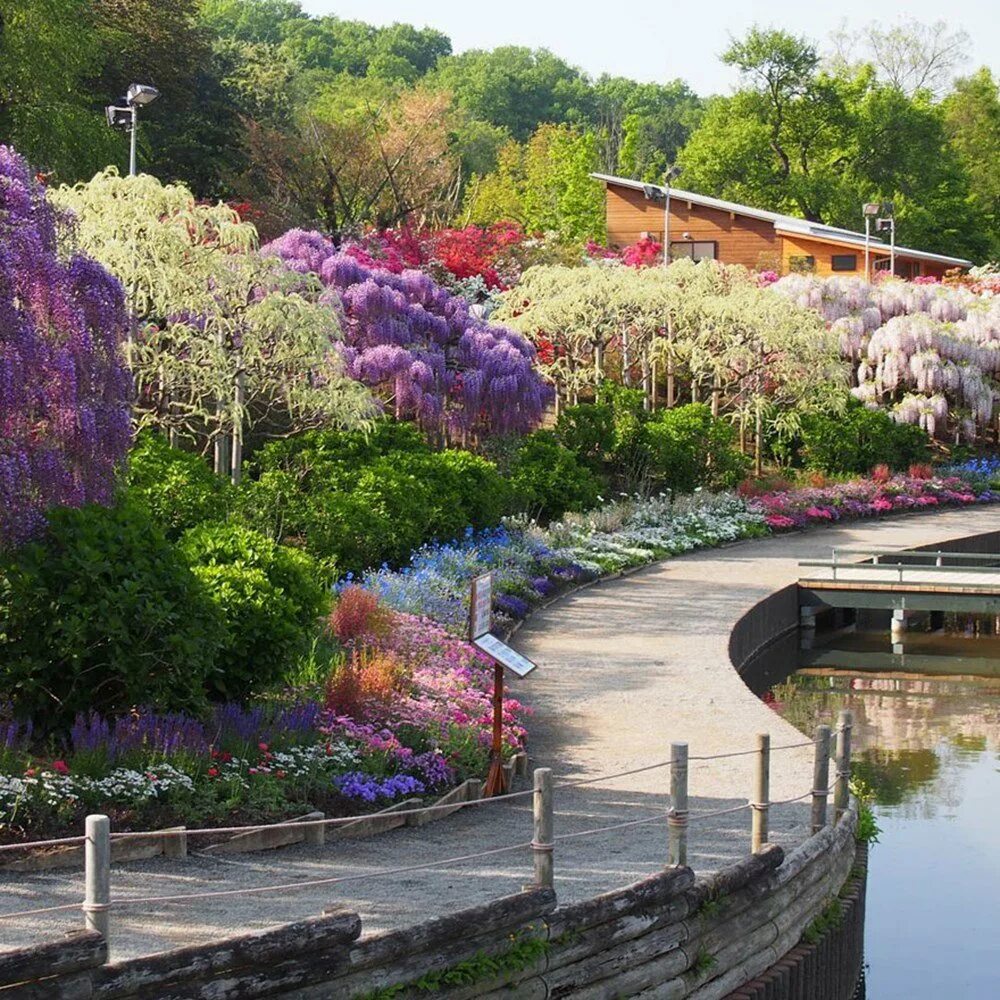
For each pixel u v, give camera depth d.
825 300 41.94
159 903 8.20
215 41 62.69
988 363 42.28
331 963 6.78
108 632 10.34
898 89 78.50
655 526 29.62
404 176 49.84
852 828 11.84
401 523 20.47
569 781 12.58
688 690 16.48
